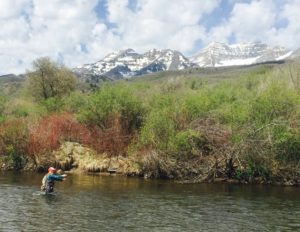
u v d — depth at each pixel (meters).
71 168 44.34
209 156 39.19
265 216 23.88
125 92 48.69
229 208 26.03
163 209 25.31
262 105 39.84
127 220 22.23
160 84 77.56
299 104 39.66
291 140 37.56
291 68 61.84
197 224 21.73
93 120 48.09
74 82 99.12
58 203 26.41
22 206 25.16
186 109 42.88
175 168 39.88
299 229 21.06
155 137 41.50
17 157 46.03
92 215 23.20
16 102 75.62
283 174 37.81
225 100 48.91
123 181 37.72
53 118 49.31
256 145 37.56
